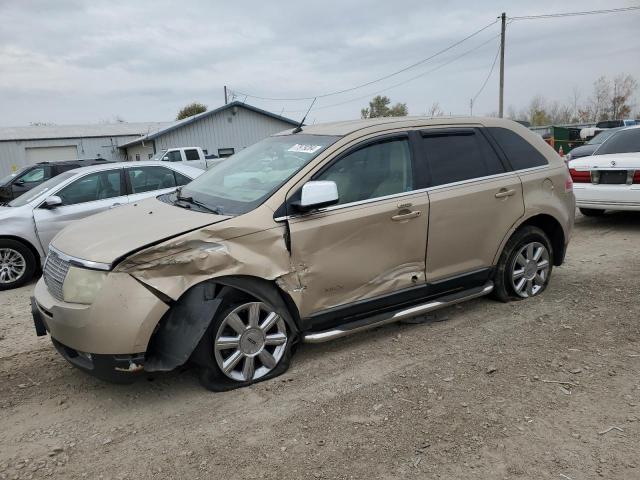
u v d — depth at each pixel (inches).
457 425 124.7
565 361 155.5
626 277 233.0
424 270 172.7
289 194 147.6
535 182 198.7
